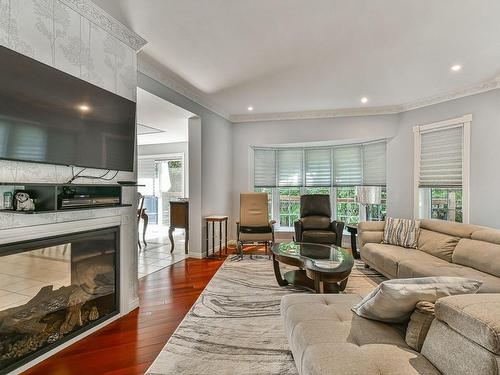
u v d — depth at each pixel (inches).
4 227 65.0
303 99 173.9
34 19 69.7
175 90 145.8
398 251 129.3
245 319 92.7
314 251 122.5
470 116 150.6
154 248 204.7
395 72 133.1
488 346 34.4
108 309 92.7
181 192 285.1
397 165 187.6
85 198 80.6
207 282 130.3
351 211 218.5
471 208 149.9
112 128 90.7
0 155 60.7
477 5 83.2
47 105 70.3
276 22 92.4
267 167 229.5
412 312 52.3
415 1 81.4
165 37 101.9
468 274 94.7
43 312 74.9
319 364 44.0
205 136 179.6
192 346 76.9
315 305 67.6
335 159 222.4
